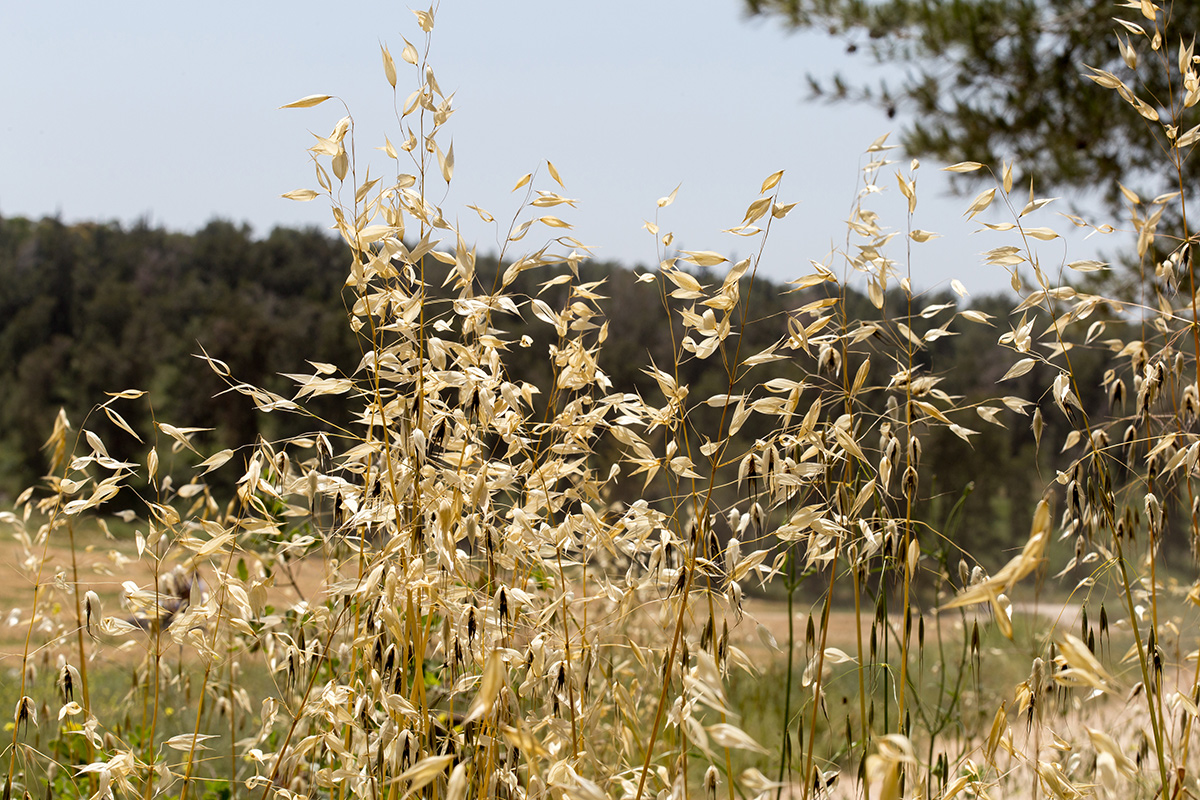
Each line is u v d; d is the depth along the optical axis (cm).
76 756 275
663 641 212
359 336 186
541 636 185
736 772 279
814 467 185
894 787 104
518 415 192
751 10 949
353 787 177
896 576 197
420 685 172
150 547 186
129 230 3503
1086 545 216
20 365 2931
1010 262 191
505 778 176
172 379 2775
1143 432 219
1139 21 731
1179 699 184
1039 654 221
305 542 192
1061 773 178
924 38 860
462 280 188
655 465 195
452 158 184
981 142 848
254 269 3384
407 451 175
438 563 175
